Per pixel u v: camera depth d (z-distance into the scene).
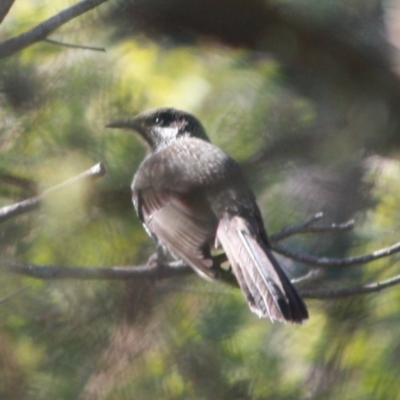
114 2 13.24
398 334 11.65
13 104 10.76
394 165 12.88
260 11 14.77
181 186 9.66
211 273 8.59
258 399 10.88
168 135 11.02
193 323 10.93
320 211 11.99
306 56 15.09
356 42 15.11
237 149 12.30
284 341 11.36
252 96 13.10
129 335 10.55
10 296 8.96
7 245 10.31
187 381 10.69
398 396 11.38
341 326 11.68
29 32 8.03
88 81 11.12
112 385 10.38
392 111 14.70
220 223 9.13
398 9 15.52
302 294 8.82
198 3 14.12
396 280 8.91
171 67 13.46
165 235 9.39
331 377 11.35
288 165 12.30
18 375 10.18
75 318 10.52
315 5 14.95
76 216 10.48
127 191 10.78
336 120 13.98
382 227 12.19
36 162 10.57
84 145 10.76
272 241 9.17
